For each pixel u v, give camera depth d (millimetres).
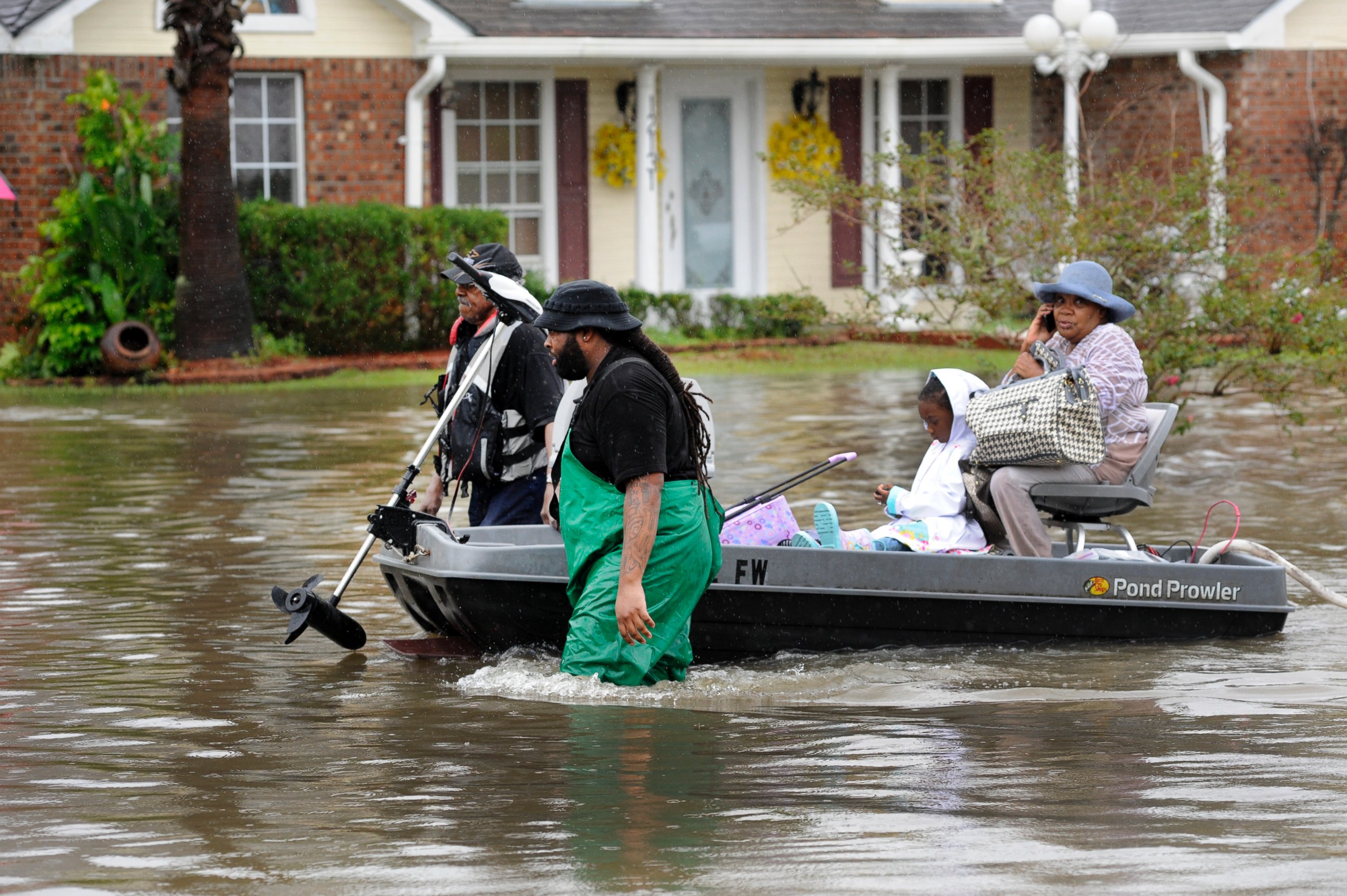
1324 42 88125
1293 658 26906
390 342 79062
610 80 91125
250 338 75688
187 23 72750
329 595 32375
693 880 15789
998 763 20391
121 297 74625
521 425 29141
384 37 82688
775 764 20422
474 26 84062
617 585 24672
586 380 26656
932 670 26125
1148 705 23703
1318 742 21406
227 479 47094
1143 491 29766
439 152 88188
